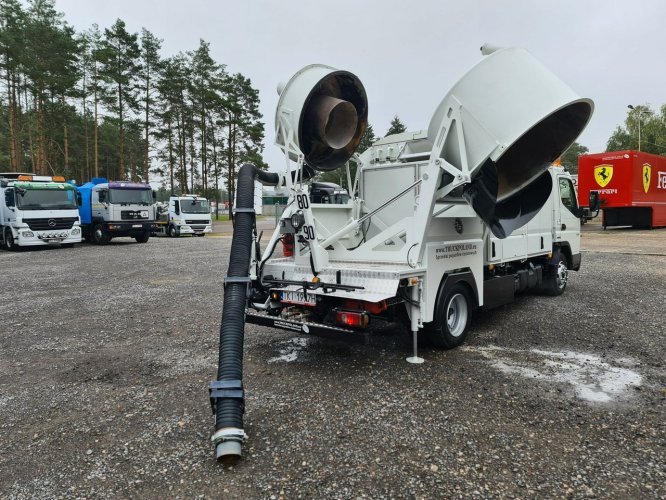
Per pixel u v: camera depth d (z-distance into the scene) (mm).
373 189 6141
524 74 4387
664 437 3189
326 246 5129
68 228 19109
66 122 42000
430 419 3496
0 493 2682
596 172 23438
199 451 3123
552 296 8164
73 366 4871
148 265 13539
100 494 2656
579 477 2725
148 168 44094
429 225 4695
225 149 47281
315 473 2822
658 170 24734
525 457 2953
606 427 3338
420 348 5281
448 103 4582
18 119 38938
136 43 40656
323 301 4703
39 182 18641
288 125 5039
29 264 14055
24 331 6285
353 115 5270
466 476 2754
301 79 5055
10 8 35531
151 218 22641
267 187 5676
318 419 3533
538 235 7473
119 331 6242
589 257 13789
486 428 3346
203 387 4254
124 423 3545
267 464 2938
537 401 3793
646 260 13031
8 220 18797
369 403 3803
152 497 2623
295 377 4438
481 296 5598
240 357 3561
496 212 5348
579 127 4883
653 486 2629
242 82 46625
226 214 62688
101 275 11562
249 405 3805
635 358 4844
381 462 2924
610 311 6973
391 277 4332
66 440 3297
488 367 4613
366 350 5250
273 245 5258
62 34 36062
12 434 3398
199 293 8992
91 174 53438
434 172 4648
